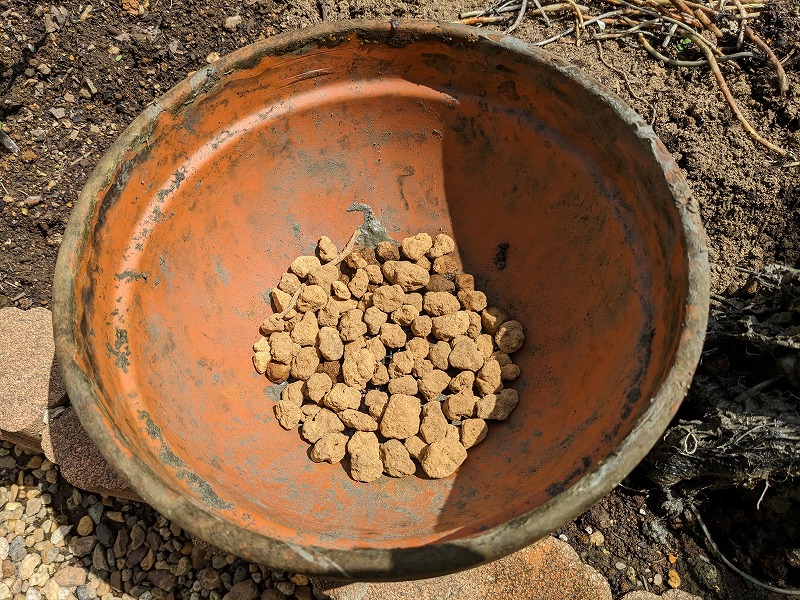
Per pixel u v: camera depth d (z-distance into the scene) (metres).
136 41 0.50
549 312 0.39
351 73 0.38
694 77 0.49
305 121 0.39
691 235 0.28
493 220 0.42
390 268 0.42
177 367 0.34
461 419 0.38
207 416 0.34
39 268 0.50
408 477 0.36
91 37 0.50
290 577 0.42
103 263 0.31
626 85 0.49
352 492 0.36
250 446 0.36
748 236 0.45
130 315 0.32
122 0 0.50
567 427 0.33
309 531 0.26
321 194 0.43
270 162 0.40
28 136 0.49
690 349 0.26
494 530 0.24
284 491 0.34
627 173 0.32
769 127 0.48
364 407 0.40
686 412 0.40
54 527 0.46
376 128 0.41
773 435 0.35
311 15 0.52
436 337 0.41
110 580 0.45
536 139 0.37
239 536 0.24
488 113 0.38
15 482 0.48
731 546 0.40
